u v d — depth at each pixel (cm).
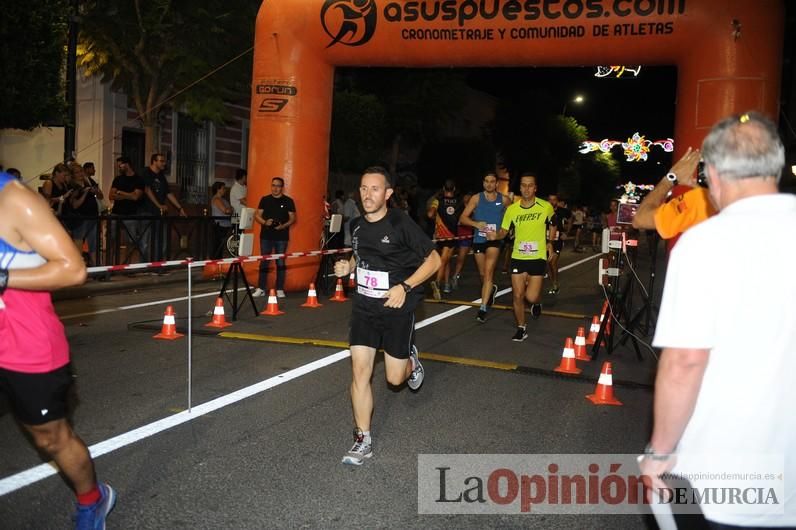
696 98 966
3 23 923
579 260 2247
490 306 1117
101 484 347
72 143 1231
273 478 425
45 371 299
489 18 1030
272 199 1129
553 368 735
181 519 369
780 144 208
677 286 206
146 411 545
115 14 1431
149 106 1512
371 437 506
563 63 1049
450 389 641
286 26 1121
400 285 446
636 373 732
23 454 451
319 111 1160
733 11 938
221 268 1354
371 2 1077
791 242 202
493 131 3788
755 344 200
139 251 1277
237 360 714
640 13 973
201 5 1440
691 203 369
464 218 1023
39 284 283
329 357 736
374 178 455
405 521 375
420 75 2548
